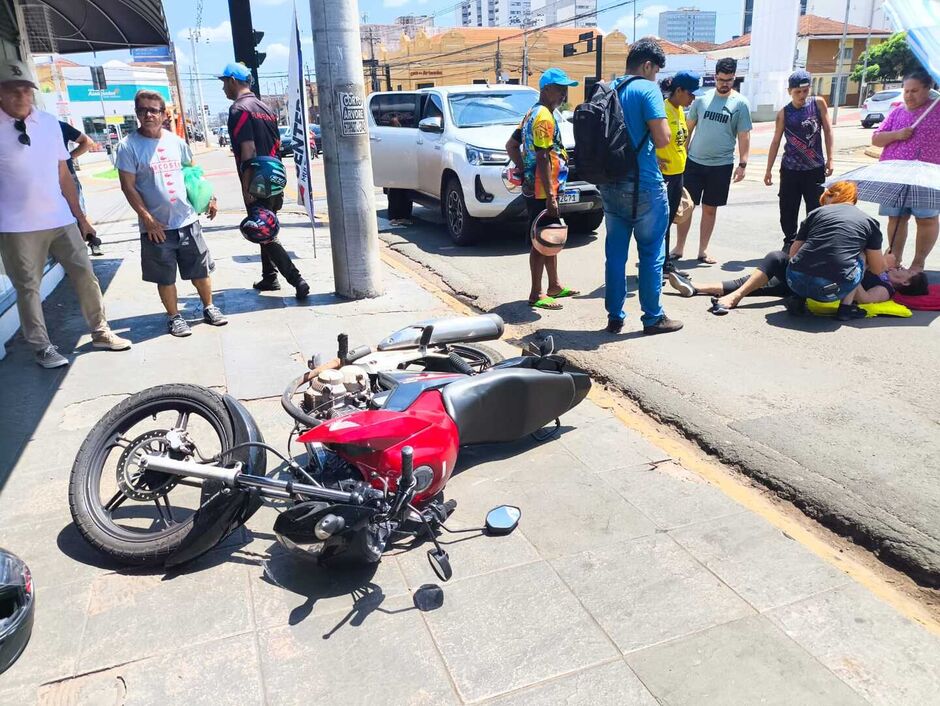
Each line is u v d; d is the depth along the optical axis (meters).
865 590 2.90
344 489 2.96
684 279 7.02
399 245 10.22
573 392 4.13
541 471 3.89
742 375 5.02
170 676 2.53
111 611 2.87
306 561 3.14
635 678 2.48
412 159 11.06
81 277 5.59
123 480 3.28
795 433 4.13
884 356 5.25
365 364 3.79
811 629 2.68
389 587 2.98
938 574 2.96
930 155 6.48
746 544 3.20
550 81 6.20
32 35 8.90
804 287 6.04
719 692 2.41
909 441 4.00
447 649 2.63
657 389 4.83
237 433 3.27
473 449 4.16
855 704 2.34
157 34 9.62
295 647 2.66
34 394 4.98
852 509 3.38
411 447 3.15
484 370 4.23
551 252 6.57
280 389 4.95
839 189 6.12
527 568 3.07
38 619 2.83
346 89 6.56
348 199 6.86
